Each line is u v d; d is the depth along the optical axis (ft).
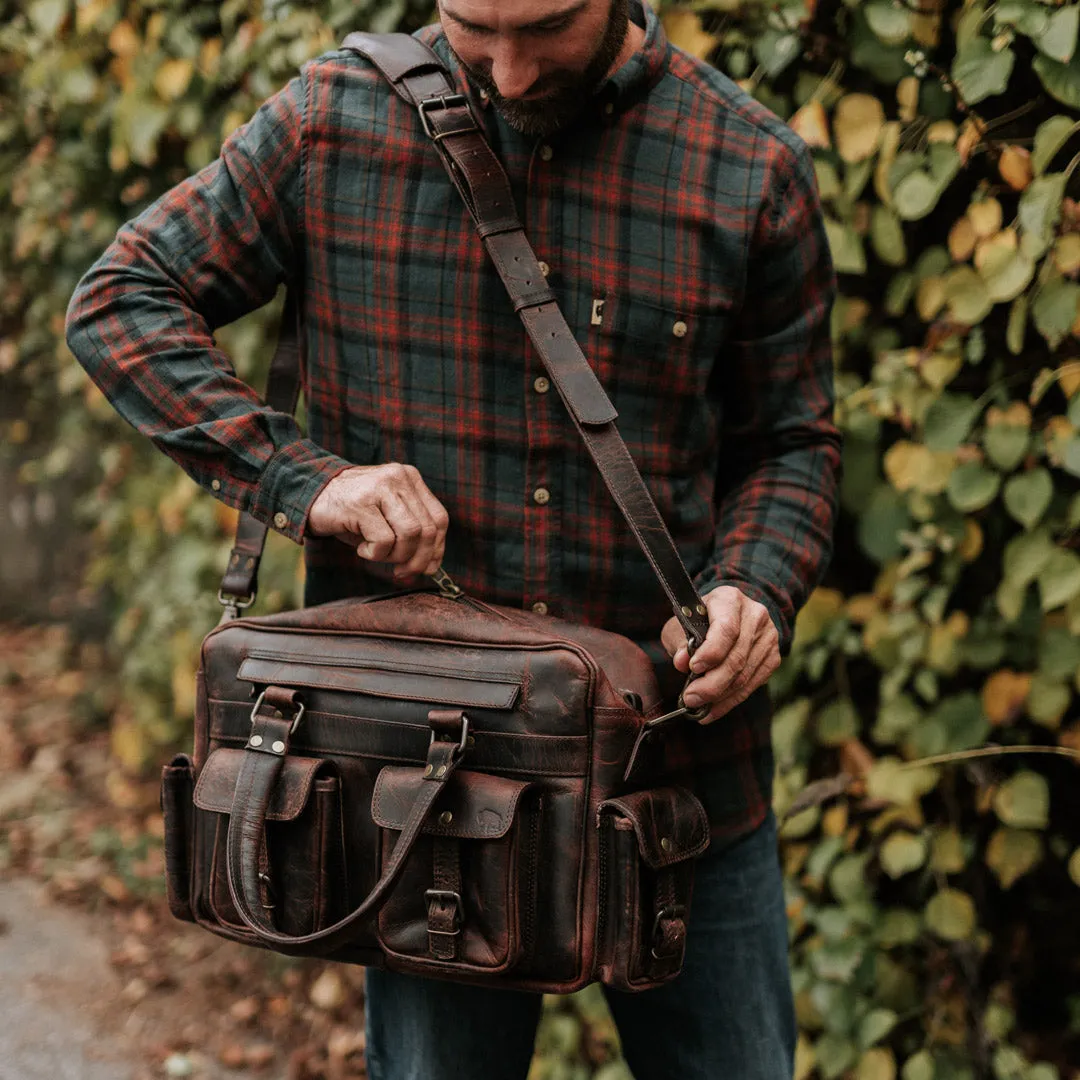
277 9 8.34
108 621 15.05
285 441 4.57
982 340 6.49
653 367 4.72
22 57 11.86
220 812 4.52
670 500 4.83
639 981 4.30
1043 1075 6.86
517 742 4.27
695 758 5.06
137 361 4.54
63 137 11.63
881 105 6.41
